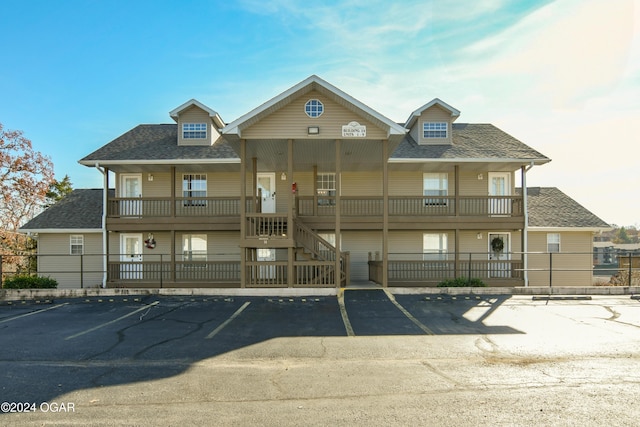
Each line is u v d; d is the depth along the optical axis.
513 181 19.23
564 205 20.77
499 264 18.44
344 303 11.93
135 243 19.19
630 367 6.57
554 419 4.75
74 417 4.86
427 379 6.06
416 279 17.30
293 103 13.74
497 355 7.24
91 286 17.98
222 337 8.49
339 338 8.39
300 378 6.14
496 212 18.41
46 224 19.45
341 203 18.72
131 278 18.28
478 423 4.66
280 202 19.12
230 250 19.08
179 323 9.75
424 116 18.97
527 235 19.06
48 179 28.94
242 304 11.91
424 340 8.21
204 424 4.67
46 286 14.87
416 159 17.05
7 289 13.89
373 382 5.96
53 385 5.89
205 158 17.23
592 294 13.43
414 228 17.30
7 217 27.73
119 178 19.38
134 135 20.09
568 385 5.80
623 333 8.65
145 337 8.52
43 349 7.71
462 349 7.59
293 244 13.61
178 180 19.27
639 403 5.18
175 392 5.61
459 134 20.16
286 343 8.05
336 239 13.66
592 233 19.48
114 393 5.59
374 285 15.51
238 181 19.23
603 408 5.04
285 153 15.69
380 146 14.66
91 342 8.16
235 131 13.28
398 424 4.65
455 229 17.41
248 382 5.98
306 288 13.28
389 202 18.69
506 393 5.52
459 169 18.56
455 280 14.30
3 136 27.22
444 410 5.00
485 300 12.30
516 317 10.14
